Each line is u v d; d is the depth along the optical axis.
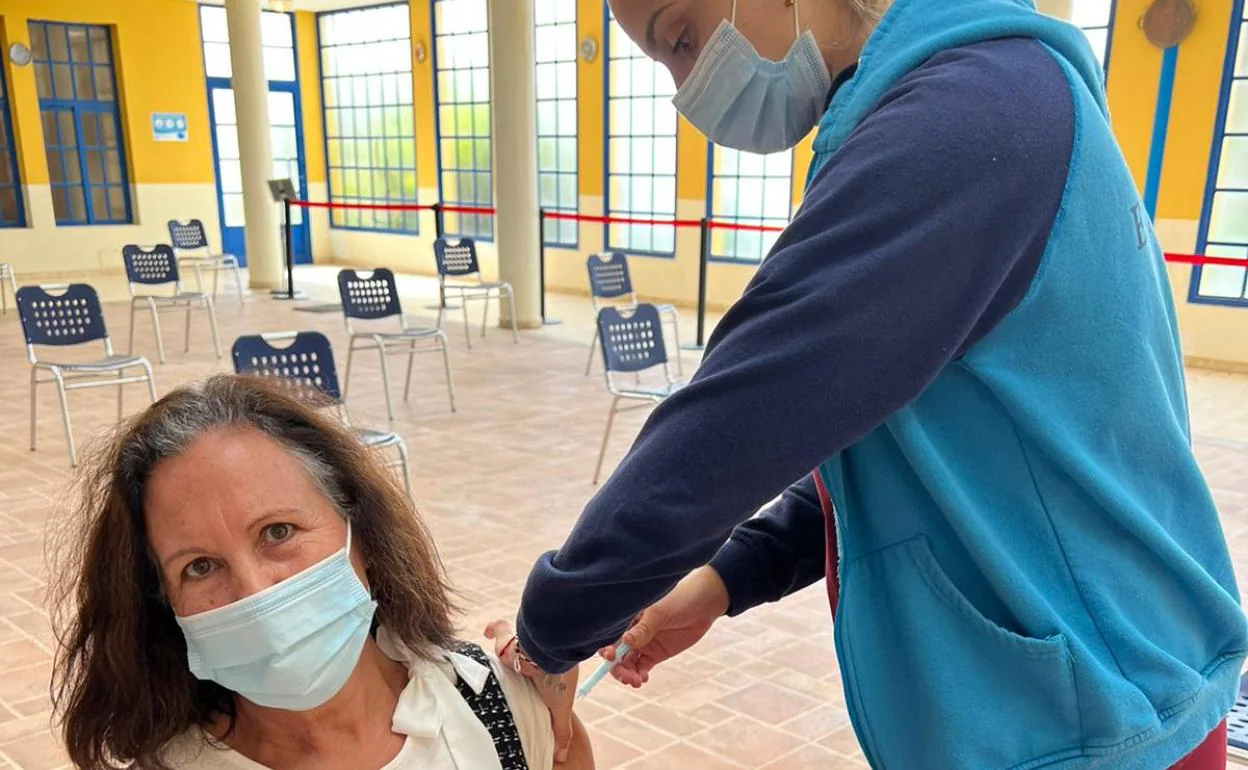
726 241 9.73
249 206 11.00
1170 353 0.90
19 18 10.82
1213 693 0.86
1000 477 0.81
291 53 13.07
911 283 0.71
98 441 1.12
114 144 11.88
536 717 1.24
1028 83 0.76
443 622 1.27
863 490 0.86
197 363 7.17
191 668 1.07
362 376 6.84
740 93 0.94
